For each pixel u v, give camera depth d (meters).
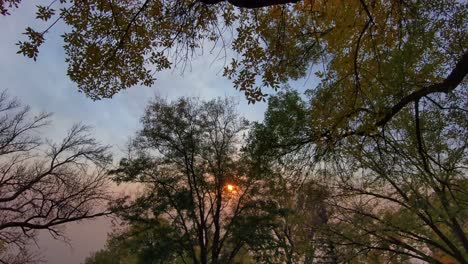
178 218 26.27
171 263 29.27
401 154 8.29
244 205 25.17
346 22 6.21
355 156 8.09
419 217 13.40
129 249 28.38
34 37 5.03
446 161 9.55
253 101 6.52
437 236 14.32
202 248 26.53
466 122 8.40
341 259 14.99
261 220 23.94
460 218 11.46
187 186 27.64
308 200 11.90
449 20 6.93
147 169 26.88
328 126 7.19
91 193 24.88
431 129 8.67
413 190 11.31
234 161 26.36
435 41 7.07
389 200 13.67
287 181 8.94
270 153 8.79
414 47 6.30
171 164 27.62
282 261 23.09
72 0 5.65
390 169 8.62
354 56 6.46
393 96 6.64
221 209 27.81
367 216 14.71
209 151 27.47
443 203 11.13
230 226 25.75
